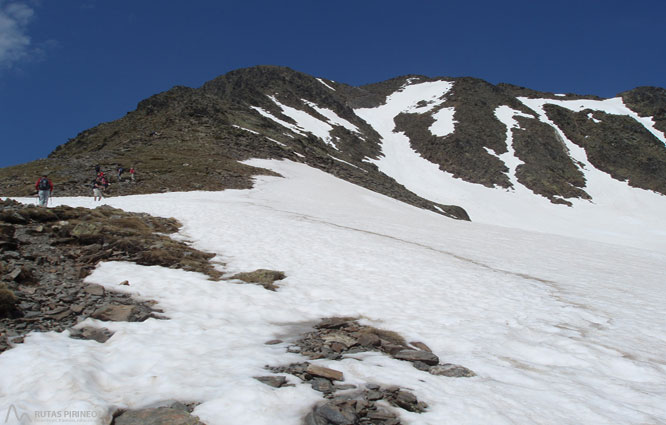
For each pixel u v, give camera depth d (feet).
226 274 45.34
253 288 39.81
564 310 39.55
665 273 69.36
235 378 20.56
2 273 33.86
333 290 41.91
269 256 54.54
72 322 28.04
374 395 19.99
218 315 32.37
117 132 257.75
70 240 47.55
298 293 40.19
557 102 534.78
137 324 28.35
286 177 180.65
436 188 342.85
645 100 520.83
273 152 224.74
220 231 68.08
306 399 18.85
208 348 25.08
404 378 22.34
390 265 54.44
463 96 514.68
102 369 21.22
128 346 24.21
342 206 136.46
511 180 364.58
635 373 25.90
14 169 145.69
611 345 30.40
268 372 21.75
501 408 19.66
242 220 79.05
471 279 50.29
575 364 26.73
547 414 19.47
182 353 23.93
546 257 76.02
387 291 42.88
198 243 59.36
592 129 457.68
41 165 149.48
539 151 407.44
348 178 240.12
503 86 609.01
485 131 438.40
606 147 427.74
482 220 296.51
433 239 84.23
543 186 356.38
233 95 375.04
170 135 222.89
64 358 21.59
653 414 20.18
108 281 37.63
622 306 42.88
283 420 17.13
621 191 360.69
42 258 40.40
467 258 66.54
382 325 33.32
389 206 169.78
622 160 408.87
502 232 110.63
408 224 106.01
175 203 95.09
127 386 19.80
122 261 44.27
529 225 293.43
